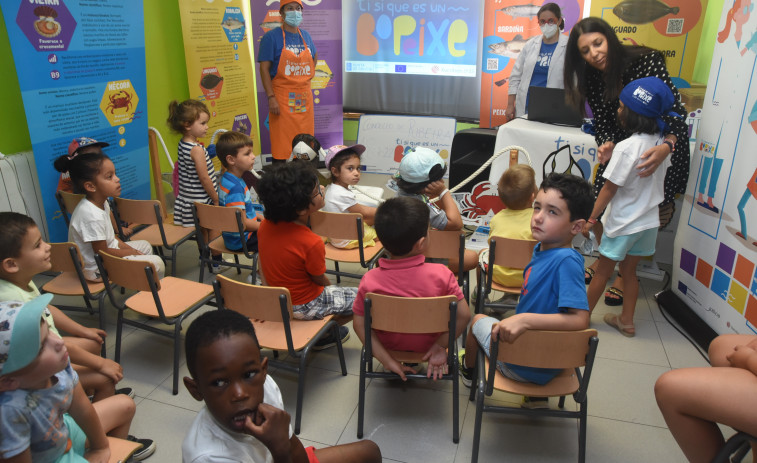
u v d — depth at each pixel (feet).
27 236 5.60
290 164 7.26
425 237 6.40
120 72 12.77
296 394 7.95
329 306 7.79
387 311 6.28
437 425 7.27
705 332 8.98
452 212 8.93
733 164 8.26
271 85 16.14
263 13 17.51
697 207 9.36
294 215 7.28
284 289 6.47
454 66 18.44
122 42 12.72
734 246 8.17
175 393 7.97
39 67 10.68
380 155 17.93
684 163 10.25
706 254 9.03
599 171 10.91
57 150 11.35
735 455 6.20
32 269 5.74
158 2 15.14
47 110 10.98
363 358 6.81
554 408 7.57
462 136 14.46
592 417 7.45
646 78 8.34
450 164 14.46
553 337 5.52
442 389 8.06
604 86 9.97
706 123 9.18
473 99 18.66
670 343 9.22
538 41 14.92
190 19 14.83
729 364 5.72
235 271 12.14
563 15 16.02
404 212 6.20
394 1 18.29
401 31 18.63
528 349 5.66
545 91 12.23
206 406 3.51
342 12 19.03
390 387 8.11
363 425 7.26
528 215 8.81
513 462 6.61
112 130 12.79
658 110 8.21
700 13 14.32
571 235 6.05
